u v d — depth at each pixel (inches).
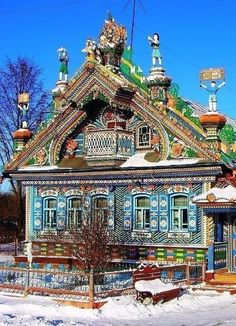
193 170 1067.9
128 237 1147.3
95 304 789.9
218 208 1000.2
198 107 1307.8
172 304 832.3
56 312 768.3
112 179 1170.0
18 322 688.4
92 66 1140.5
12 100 1904.5
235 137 1126.4
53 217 1261.1
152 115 1120.2
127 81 1155.9
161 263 1080.8
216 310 809.5
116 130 1154.7
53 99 1270.9
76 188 1224.8
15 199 2103.8
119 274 867.4
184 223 1099.3
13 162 1282.0
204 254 1061.1
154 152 1138.7
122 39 1218.0
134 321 730.8
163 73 1135.0
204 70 1087.6
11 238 1948.8
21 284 898.1
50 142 1249.4
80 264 1162.0
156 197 1123.3
